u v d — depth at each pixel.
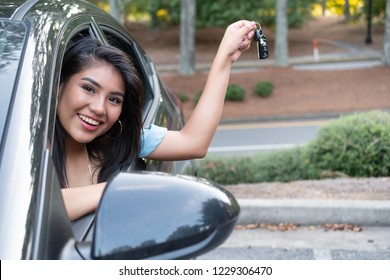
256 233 4.64
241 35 2.45
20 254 1.35
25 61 1.85
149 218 1.43
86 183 2.30
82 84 2.11
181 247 1.43
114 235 1.39
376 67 23.17
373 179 5.80
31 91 1.76
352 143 6.11
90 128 2.14
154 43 36.97
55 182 1.61
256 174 6.65
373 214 4.68
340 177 6.17
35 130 1.66
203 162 6.83
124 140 2.37
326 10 42.72
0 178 1.48
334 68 25.34
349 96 19.45
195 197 1.49
